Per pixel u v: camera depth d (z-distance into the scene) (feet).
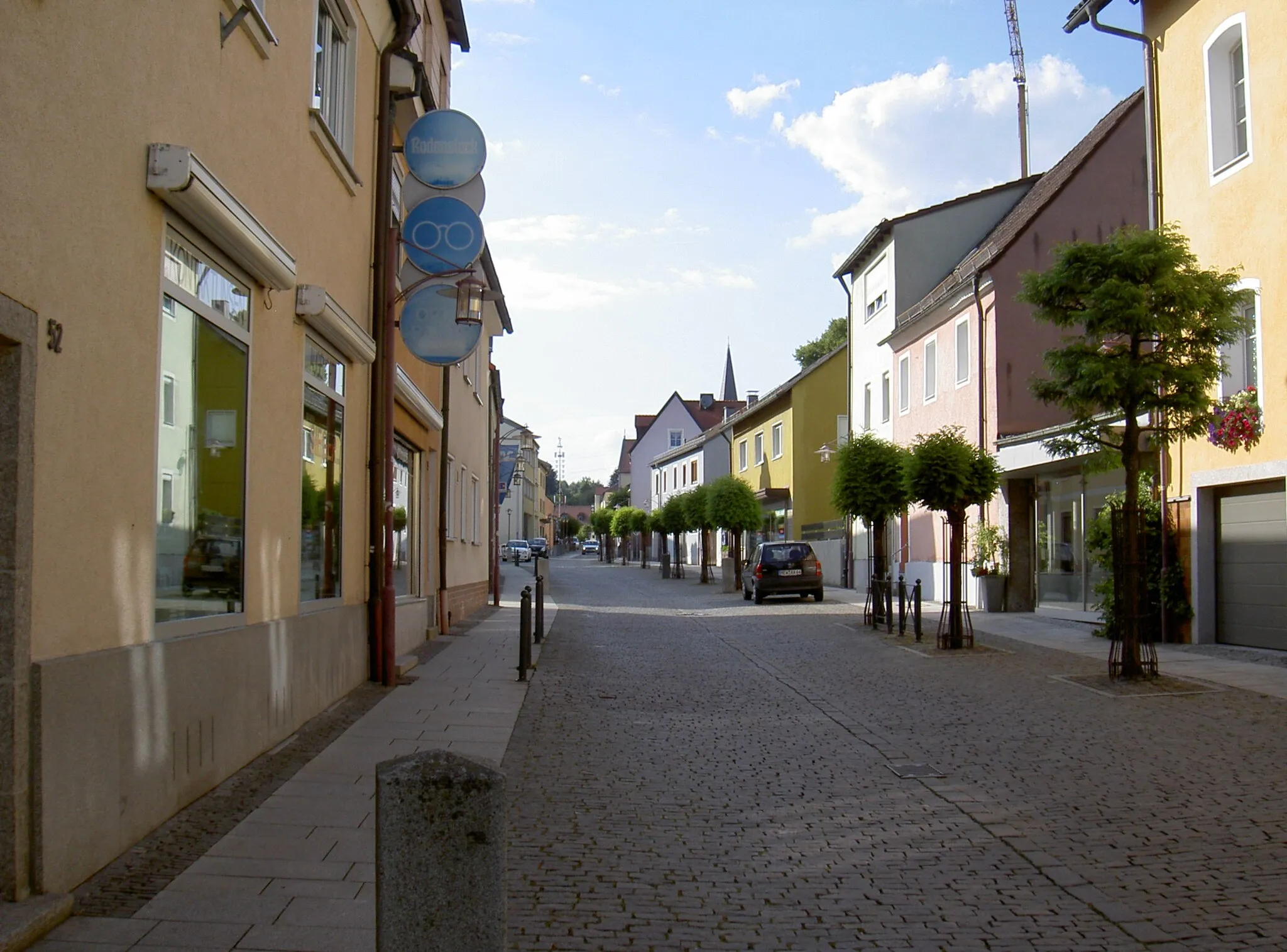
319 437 33.45
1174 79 53.57
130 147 18.48
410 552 55.36
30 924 14.25
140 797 18.67
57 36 15.94
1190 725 32.07
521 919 16.14
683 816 22.38
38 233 15.44
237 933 14.94
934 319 90.17
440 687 39.19
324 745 27.78
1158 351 39.63
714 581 152.56
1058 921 16.21
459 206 41.81
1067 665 47.03
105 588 17.70
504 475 141.90
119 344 18.12
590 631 67.41
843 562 120.47
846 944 15.33
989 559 79.10
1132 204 78.28
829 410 136.36
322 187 33.06
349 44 36.99
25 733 15.02
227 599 24.47
